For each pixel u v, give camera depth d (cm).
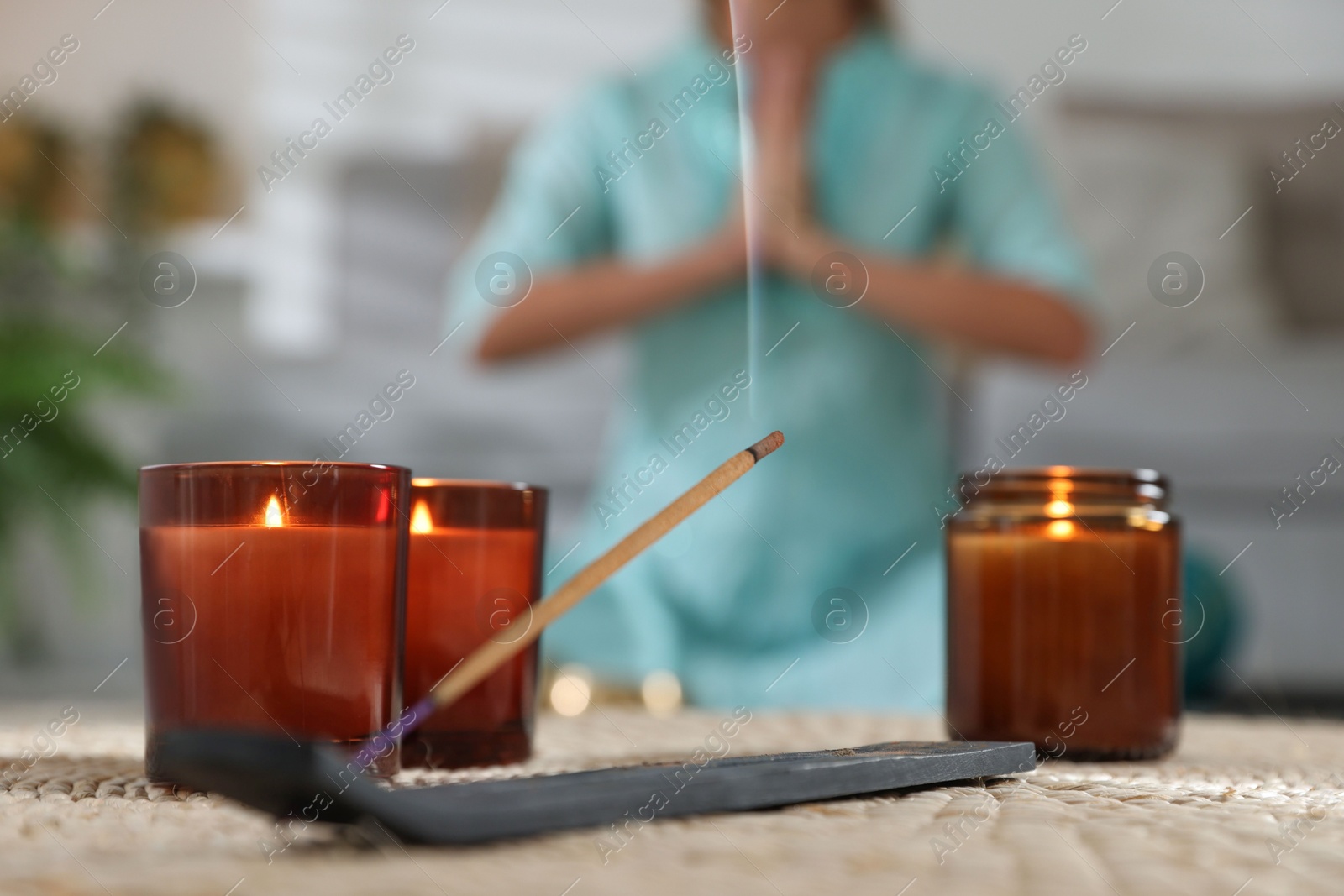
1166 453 282
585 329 174
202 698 49
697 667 159
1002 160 175
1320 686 273
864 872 31
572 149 188
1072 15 355
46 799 45
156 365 328
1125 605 66
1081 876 31
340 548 51
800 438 164
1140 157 327
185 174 361
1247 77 354
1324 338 320
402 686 54
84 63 365
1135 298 315
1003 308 162
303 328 356
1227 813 42
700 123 176
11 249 338
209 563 50
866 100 174
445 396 333
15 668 322
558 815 35
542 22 373
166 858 32
